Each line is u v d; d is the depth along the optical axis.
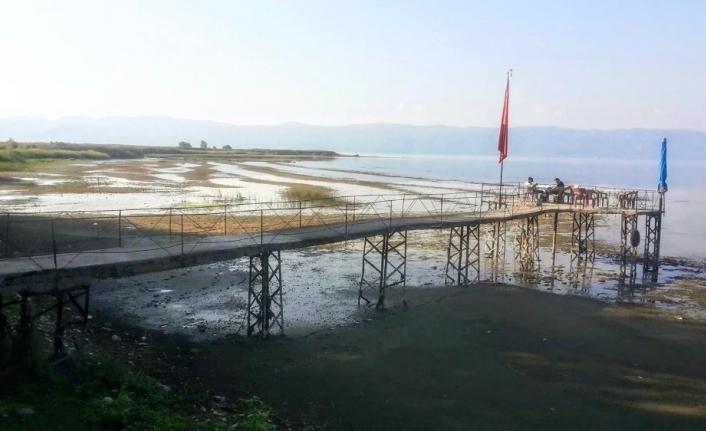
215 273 30.36
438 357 19.17
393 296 26.64
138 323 21.64
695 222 52.66
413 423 14.81
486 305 25.14
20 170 84.38
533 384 17.33
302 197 57.84
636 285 29.88
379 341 20.53
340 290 27.48
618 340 21.25
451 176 108.31
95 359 15.50
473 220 29.20
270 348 19.56
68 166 97.12
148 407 13.33
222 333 20.94
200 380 16.62
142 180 77.00
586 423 15.10
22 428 10.98
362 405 15.66
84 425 11.72
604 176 114.25
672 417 15.52
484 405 15.93
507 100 35.44
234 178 86.12
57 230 35.59
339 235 23.28
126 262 16.61
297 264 33.34
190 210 47.78
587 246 37.56
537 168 153.62
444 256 36.34
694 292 28.55
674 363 19.16
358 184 81.44
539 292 27.66
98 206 49.00
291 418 14.64
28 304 14.82
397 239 42.28
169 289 26.88
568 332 21.97
